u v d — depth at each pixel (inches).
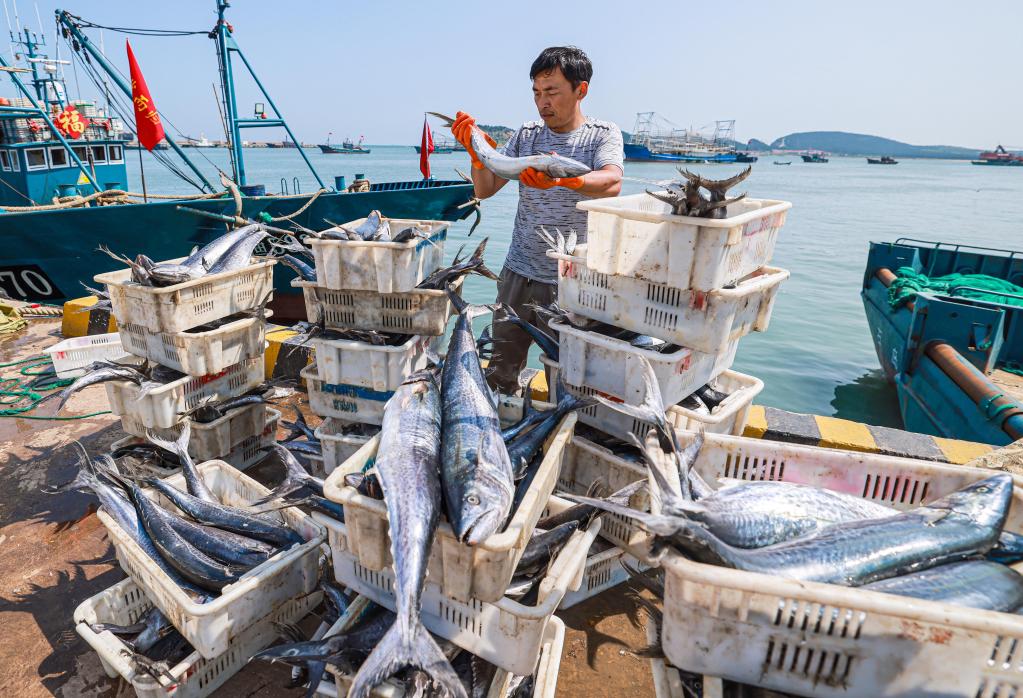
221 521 146.4
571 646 133.4
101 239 420.2
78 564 157.6
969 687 81.1
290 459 145.5
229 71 507.2
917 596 94.9
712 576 85.2
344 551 112.0
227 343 186.1
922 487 124.1
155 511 140.9
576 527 120.6
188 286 172.4
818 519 110.0
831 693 87.1
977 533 104.8
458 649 110.3
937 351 330.0
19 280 441.4
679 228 124.9
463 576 97.2
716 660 91.3
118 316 185.2
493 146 163.6
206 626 112.3
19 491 189.2
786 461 132.6
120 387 180.1
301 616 138.8
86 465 198.4
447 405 132.9
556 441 122.3
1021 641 77.8
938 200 2052.2
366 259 163.8
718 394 159.9
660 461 119.8
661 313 137.0
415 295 169.0
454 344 150.5
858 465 127.6
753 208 159.0
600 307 149.6
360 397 174.9
